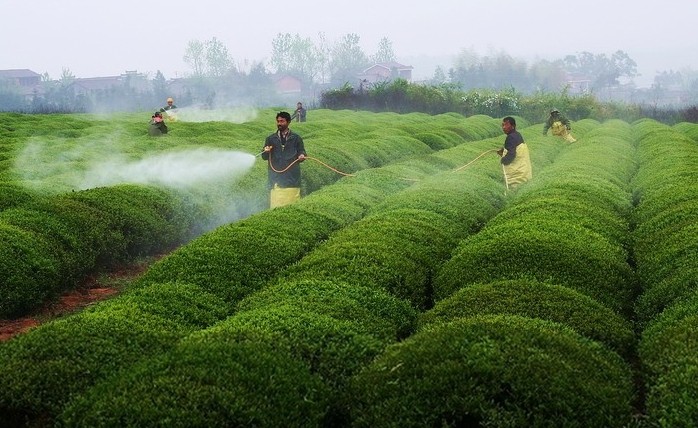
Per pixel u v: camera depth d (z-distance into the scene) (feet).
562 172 65.72
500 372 21.44
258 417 20.88
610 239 41.39
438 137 109.60
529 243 36.04
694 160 70.49
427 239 42.14
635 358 27.89
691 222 40.24
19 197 50.65
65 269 40.06
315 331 26.40
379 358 24.35
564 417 20.31
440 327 25.39
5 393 23.18
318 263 36.91
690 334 25.46
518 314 28.02
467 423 20.72
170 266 36.68
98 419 20.65
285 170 52.80
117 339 26.68
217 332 25.89
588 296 31.30
